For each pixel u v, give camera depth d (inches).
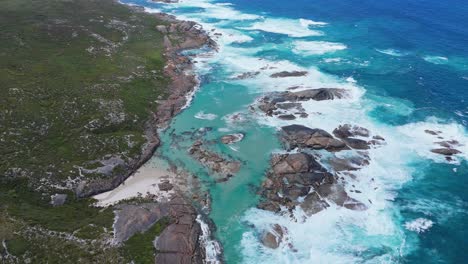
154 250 2226.9
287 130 3292.3
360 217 2564.0
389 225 2514.8
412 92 3922.2
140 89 3922.2
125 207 2546.8
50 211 2485.2
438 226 2513.5
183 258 2215.8
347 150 3105.3
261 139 3253.0
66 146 2997.0
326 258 2298.2
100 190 2716.5
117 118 3393.2
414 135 3304.6
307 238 2420.0
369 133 3282.5
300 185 2753.4
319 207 2615.7
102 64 4298.7
